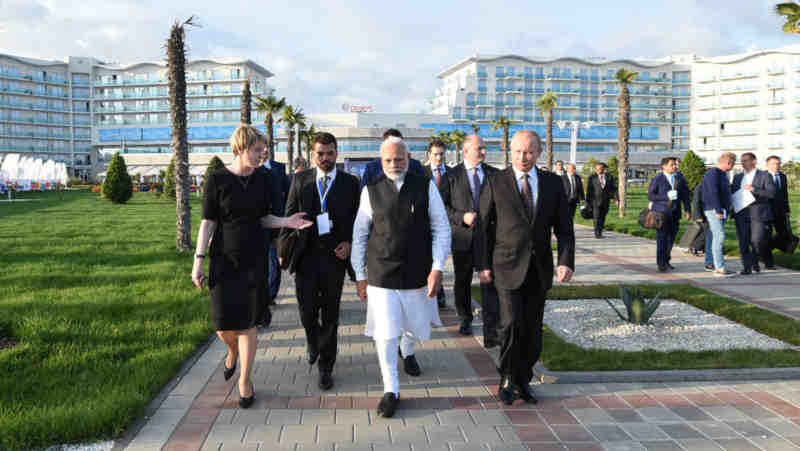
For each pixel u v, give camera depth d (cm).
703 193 855
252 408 357
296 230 407
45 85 9112
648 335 518
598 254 1100
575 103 8881
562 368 420
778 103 8544
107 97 9225
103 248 1152
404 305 363
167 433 319
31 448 300
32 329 504
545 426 332
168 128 8956
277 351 483
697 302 640
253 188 355
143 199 3784
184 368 436
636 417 345
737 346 480
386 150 363
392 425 333
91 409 331
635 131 9081
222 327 348
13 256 1023
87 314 571
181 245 1130
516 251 363
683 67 9206
